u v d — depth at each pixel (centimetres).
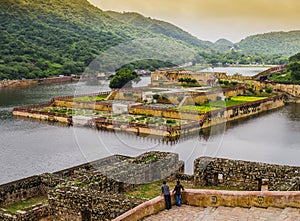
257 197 1677
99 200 1914
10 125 7606
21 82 14488
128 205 1844
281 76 12512
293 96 10975
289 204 1633
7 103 10456
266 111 9362
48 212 2170
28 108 8938
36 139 6266
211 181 2597
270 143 5866
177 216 1658
